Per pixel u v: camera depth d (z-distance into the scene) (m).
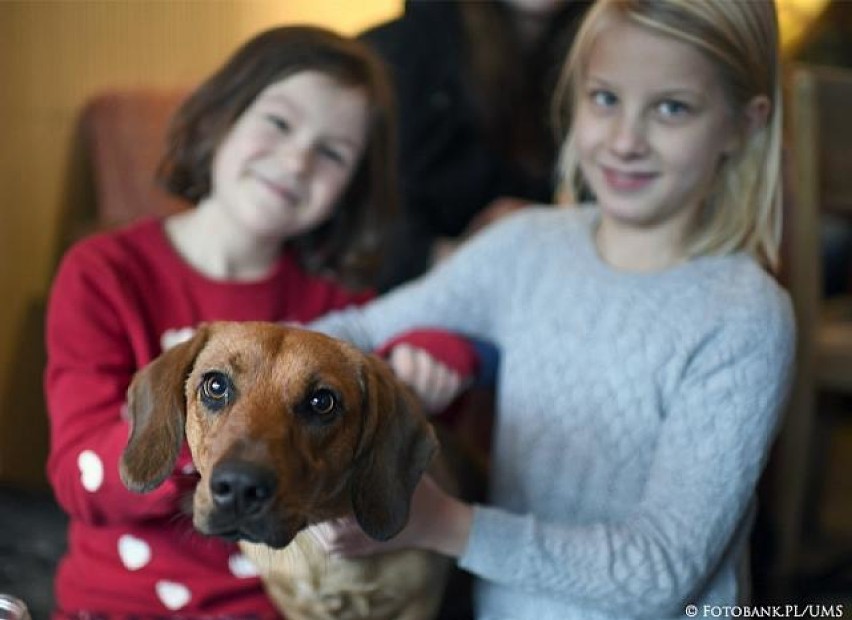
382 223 1.63
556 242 1.38
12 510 1.90
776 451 2.11
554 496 1.26
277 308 1.53
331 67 1.45
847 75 2.24
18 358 2.42
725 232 1.29
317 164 1.46
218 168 1.48
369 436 1.05
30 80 2.47
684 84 1.22
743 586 1.32
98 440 1.28
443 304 1.43
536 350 1.31
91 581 1.38
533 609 1.25
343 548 1.12
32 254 2.53
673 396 1.21
